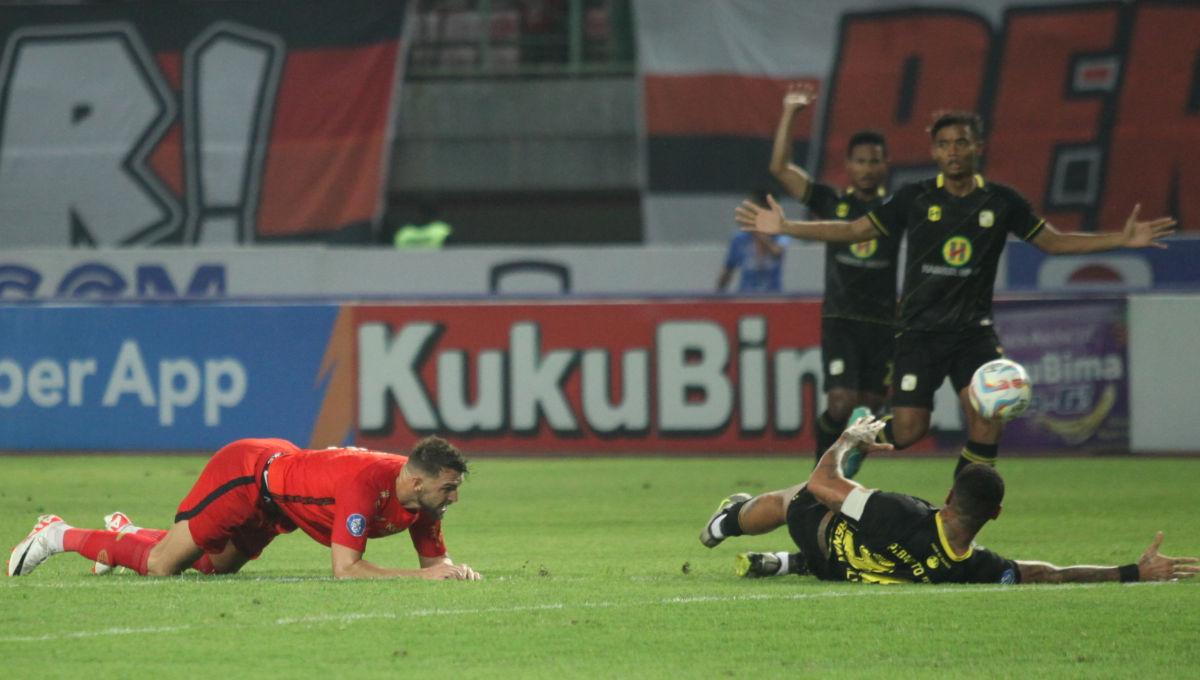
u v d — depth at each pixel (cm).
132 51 7881
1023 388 2603
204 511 2375
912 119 7688
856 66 7756
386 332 5197
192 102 7825
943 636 1914
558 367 5194
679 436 5175
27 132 7869
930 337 2833
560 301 5209
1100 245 2769
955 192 2806
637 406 5181
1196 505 3872
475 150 8288
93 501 3997
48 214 7819
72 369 5325
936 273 2816
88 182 7819
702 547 3125
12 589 2256
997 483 2212
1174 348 5128
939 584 2281
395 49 7794
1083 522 3531
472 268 6800
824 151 7725
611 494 4194
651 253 6788
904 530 2272
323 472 2320
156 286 6838
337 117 7769
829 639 1895
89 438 5312
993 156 7606
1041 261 6706
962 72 7675
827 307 3481
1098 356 5156
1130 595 2184
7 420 5353
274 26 7850
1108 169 7538
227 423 5256
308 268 6806
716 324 5166
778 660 1780
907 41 7738
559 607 2100
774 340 5153
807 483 2392
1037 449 5172
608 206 8450
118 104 7862
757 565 2430
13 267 6850
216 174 7769
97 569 2497
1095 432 5172
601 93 8262
